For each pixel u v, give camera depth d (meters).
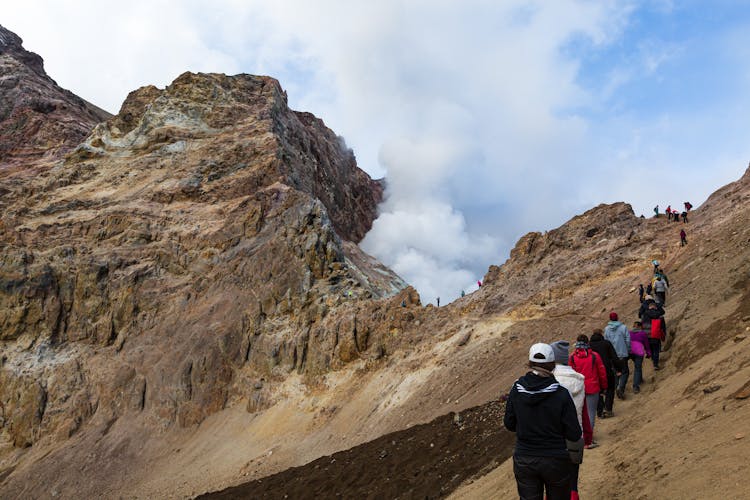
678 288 19.72
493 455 15.06
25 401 49.03
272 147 67.19
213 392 45.22
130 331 52.50
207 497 29.39
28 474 42.75
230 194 61.84
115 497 39.12
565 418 6.04
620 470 8.37
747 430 6.60
